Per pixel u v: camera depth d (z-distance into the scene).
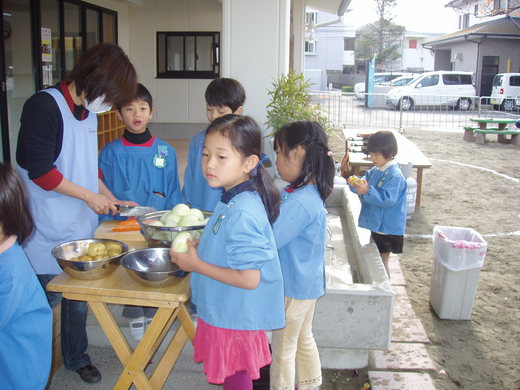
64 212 2.47
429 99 20.23
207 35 10.80
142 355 2.15
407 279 4.45
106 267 2.11
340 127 15.24
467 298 3.62
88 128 2.50
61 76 7.86
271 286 1.91
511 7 27.17
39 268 2.50
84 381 2.65
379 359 3.06
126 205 2.63
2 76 6.23
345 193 5.00
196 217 2.36
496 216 6.51
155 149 3.01
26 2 6.84
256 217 1.76
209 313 1.90
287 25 5.18
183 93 11.00
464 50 26.31
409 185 6.09
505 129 12.65
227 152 1.75
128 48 10.76
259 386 2.53
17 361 1.70
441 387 2.86
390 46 40.22
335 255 3.89
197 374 2.78
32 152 2.27
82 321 2.60
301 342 2.44
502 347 3.34
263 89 5.28
